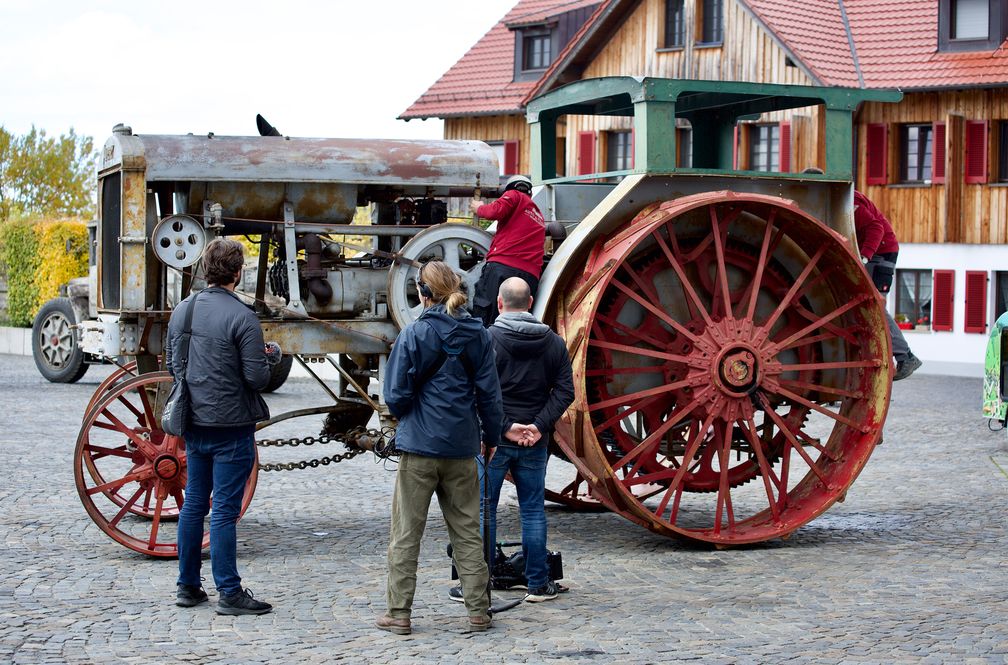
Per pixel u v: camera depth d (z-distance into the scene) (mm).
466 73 38719
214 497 7070
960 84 29453
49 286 27531
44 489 11094
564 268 8773
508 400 7410
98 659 6113
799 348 9898
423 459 6668
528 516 7457
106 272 9242
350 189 9344
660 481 9953
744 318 9141
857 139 31391
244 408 7074
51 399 18719
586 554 8812
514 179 9062
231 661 6121
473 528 6805
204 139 9055
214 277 7215
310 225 9156
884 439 15664
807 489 9703
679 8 32750
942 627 6848
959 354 30438
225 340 7035
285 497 11023
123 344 8984
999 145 30219
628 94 9500
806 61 29781
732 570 8320
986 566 8445
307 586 7703
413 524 6711
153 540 8445
